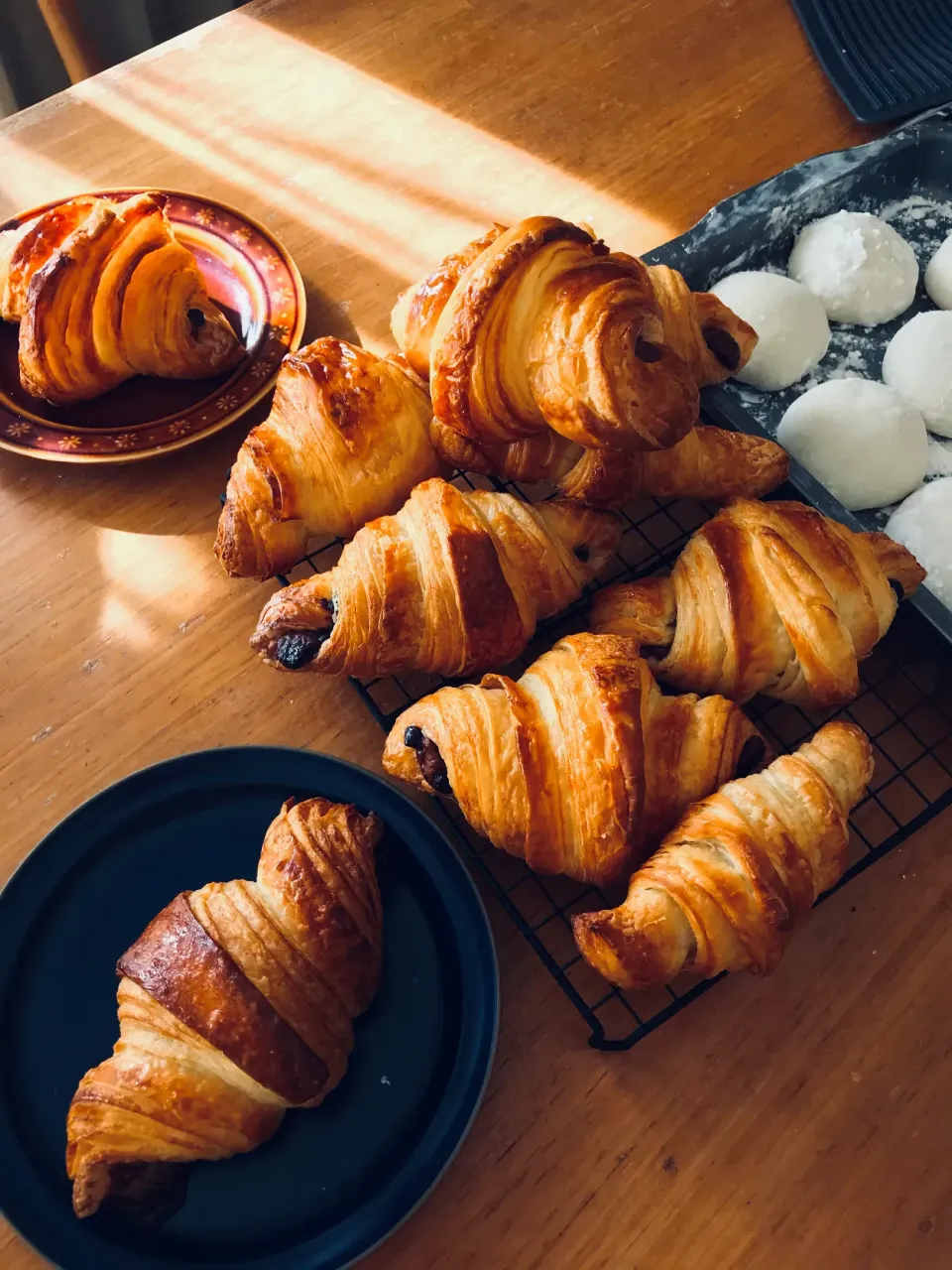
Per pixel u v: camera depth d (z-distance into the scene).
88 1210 0.34
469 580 0.39
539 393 0.41
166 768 0.42
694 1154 0.38
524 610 0.41
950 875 0.43
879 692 0.46
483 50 0.68
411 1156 0.36
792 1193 0.37
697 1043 0.40
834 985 0.41
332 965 0.36
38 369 0.48
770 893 0.35
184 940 0.35
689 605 0.41
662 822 0.38
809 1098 0.39
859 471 0.49
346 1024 0.37
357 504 0.44
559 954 0.41
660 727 0.39
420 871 0.41
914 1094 0.39
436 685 0.46
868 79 0.65
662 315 0.45
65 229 0.51
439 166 0.63
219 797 0.42
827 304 0.55
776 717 0.46
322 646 0.41
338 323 0.57
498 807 0.37
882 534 0.44
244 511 0.43
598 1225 0.37
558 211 0.61
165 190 0.58
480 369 0.40
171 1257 0.35
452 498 0.41
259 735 0.46
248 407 0.50
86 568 0.49
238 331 0.54
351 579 0.40
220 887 0.37
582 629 0.47
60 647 0.47
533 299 0.40
